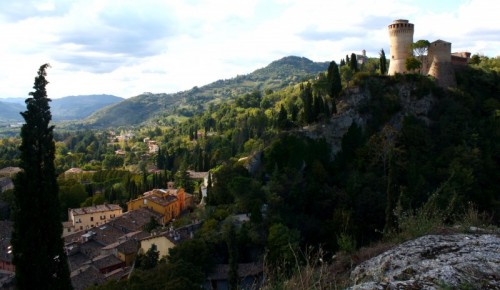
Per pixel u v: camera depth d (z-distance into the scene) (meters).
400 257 12.70
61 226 23.22
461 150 69.69
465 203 52.50
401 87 82.38
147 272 38.97
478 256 11.84
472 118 79.94
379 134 74.56
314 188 63.78
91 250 69.81
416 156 70.81
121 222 85.69
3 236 83.12
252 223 52.94
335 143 76.12
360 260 14.51
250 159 77.31
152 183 129.62
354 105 79.50
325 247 52.66
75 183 122.75
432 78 85.75
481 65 99.00
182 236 60.34
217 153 145.38
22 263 21.86
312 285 10.60
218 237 51.97
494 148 73.88
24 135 22.17
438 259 11.81
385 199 59.47
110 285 38.72
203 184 112.69
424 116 80.44
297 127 80.00
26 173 22.09
